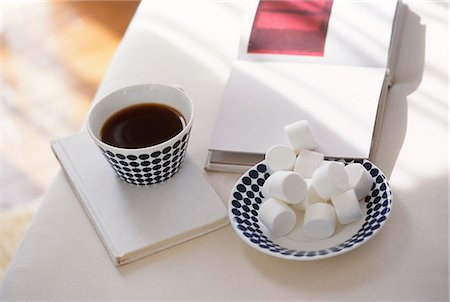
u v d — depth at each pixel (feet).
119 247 2.65
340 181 2.62
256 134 2.95
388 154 2.88
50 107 5.74
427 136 2.91
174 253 2.66
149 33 3.59
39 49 6.36
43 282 2.63
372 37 3.22
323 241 2.60
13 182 5.17
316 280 2.54
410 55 3.28
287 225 2.62
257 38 3.33
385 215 2.56
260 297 2.52
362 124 2.91
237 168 2.90
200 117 3.12
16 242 4.68
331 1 3.41
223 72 3.32
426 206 2.69
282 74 3.17
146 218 2.75
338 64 3.17
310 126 2.94
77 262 2.67
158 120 2.91
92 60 6.15
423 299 2.45
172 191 2.83
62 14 6.75
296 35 3.30
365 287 2.51
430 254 2.56
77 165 2.96
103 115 2.91
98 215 2.77
